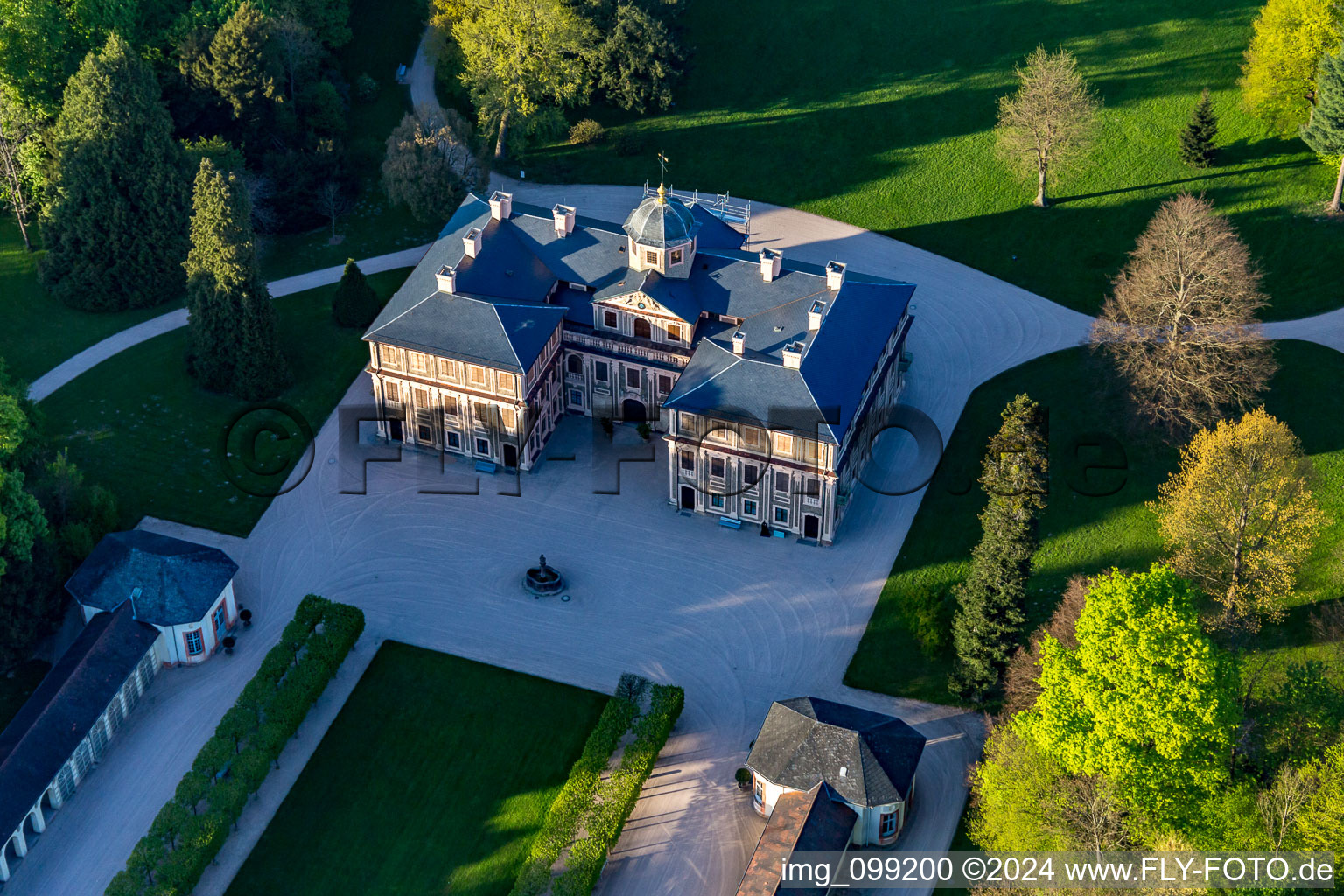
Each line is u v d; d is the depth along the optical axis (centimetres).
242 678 10325
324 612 10481
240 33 14325
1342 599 10444
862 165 15375
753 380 11056
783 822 8831
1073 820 8312
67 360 12962
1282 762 8688
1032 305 13662
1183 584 8700
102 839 9250
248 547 11331
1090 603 8556
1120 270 13912
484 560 11256
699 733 9931
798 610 10819
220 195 11812
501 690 10225
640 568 11194
